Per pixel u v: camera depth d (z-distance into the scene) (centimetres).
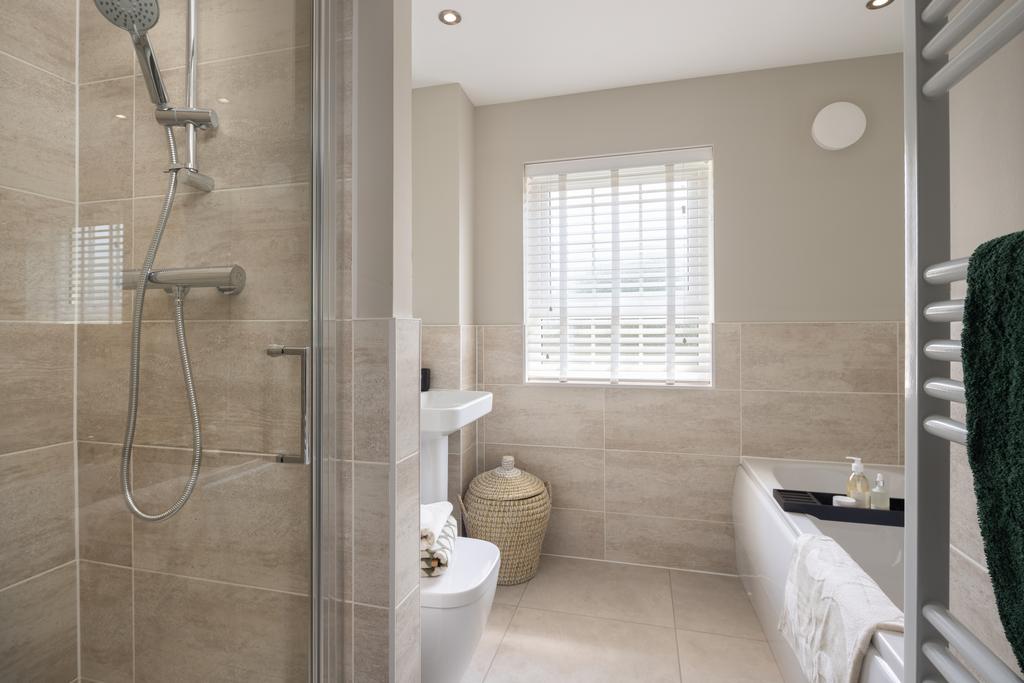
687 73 247
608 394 262
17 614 77
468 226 271
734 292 246
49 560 79
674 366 260
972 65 53
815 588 126
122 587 85
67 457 81
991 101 59
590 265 272
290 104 106
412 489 128
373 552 120
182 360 89
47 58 78
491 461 277
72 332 80
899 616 101
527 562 236
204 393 92
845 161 233
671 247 261
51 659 80
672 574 246
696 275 258
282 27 104
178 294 89
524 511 232
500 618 206
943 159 62
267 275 101
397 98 121
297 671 107
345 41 120
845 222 233
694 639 191
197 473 91
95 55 82
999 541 45
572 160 271
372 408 119
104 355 83
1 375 75
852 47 224
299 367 108
